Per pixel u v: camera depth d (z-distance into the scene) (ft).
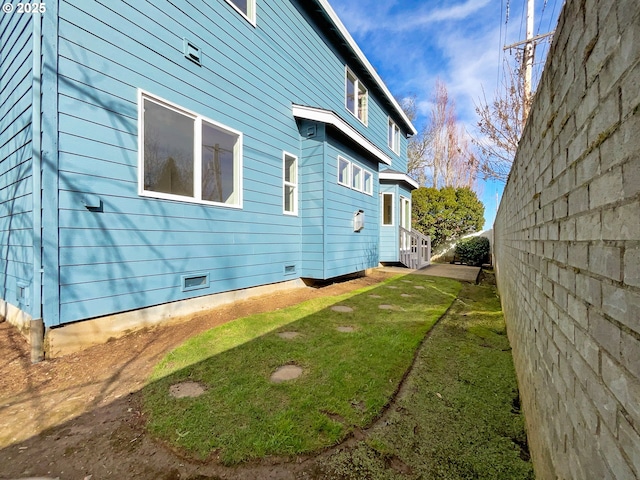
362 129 32.17
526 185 8.31
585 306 3.67
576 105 4.09
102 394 7.95
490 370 10.14
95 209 10.75
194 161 14.35
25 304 10.42
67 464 5.64
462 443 6.49
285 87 20.44
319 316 15.49
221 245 15.67
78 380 8.62
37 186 9.42
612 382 2.91
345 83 28.66
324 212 21.16
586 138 3.73
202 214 14.65
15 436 6.36
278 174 19.71
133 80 11.89
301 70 22.20
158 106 12.90
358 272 29.14
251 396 7.88
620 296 2.83
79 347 10.34
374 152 27.66
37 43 9.46
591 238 3.55
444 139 78.23
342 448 6.20
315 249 21.50
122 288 11.51
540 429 5.55
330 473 5.59
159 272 12.78
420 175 83.35
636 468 2.44
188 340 11.61
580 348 3.78
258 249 18.08
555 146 5.12
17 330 11.21
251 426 6.69
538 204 6.59
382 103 37.55
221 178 15.90
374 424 7.01
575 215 4.11
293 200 21.42
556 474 4.43
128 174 11.71
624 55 2.78
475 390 8.77
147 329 12.34
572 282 4.17
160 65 12.86
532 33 32.78
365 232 28.22
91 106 10.66
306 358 10.34
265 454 5.93
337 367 9.70
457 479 5.51
